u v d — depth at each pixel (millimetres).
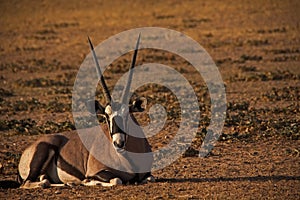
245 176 33938
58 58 105312
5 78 86125
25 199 30766
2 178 36906
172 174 35344
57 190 31922
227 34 123750
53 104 62188
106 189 31547
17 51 116312
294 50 99125
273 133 44156
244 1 178000
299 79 73500
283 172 34531
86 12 178250
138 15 166125
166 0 195250
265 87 69000
